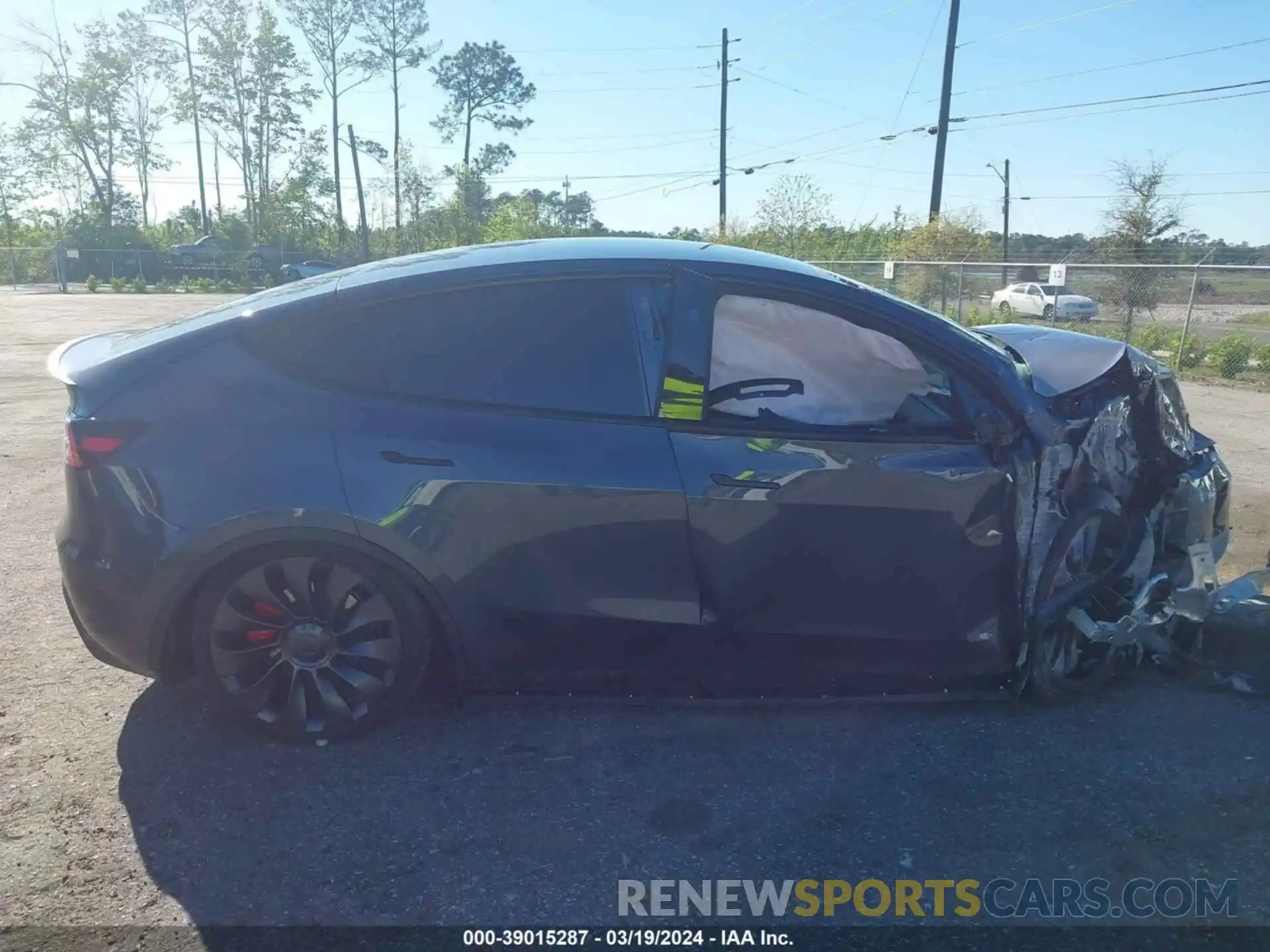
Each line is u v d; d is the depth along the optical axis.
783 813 3.03
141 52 58.25
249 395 3.26
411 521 3.21
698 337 3.34
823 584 3.34
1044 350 4.07
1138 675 3.96
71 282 48.34
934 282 23.33
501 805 3.05
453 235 52.81
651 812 3.03
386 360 3.33
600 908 2.62
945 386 3.38
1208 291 25.75
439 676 3.69
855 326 3.38
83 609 3.25
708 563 3.29
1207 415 10.84
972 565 3.37
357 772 3.23
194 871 2.75
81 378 3.33
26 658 4.07
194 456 3.19
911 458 3.29
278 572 3.27
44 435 8.64
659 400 3.31
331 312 3.36
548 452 3.24
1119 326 18.89
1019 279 28.22
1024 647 3.50
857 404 3.35
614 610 3.33
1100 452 3.63
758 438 3.28
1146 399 3.87
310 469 3.18
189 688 3.79
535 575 3.29
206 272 49.56
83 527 3.24
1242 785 3.18
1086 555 3.63
